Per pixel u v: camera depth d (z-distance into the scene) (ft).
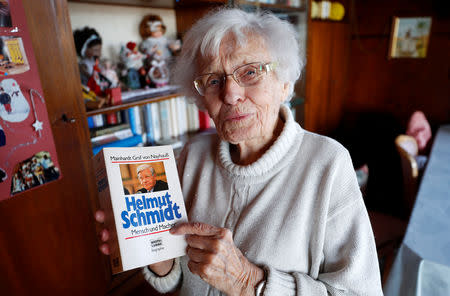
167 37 6.84
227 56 2.28
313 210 2.30
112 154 2.12
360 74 12.51
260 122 2.39
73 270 4.76
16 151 3.76
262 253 2.27
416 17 10.67
